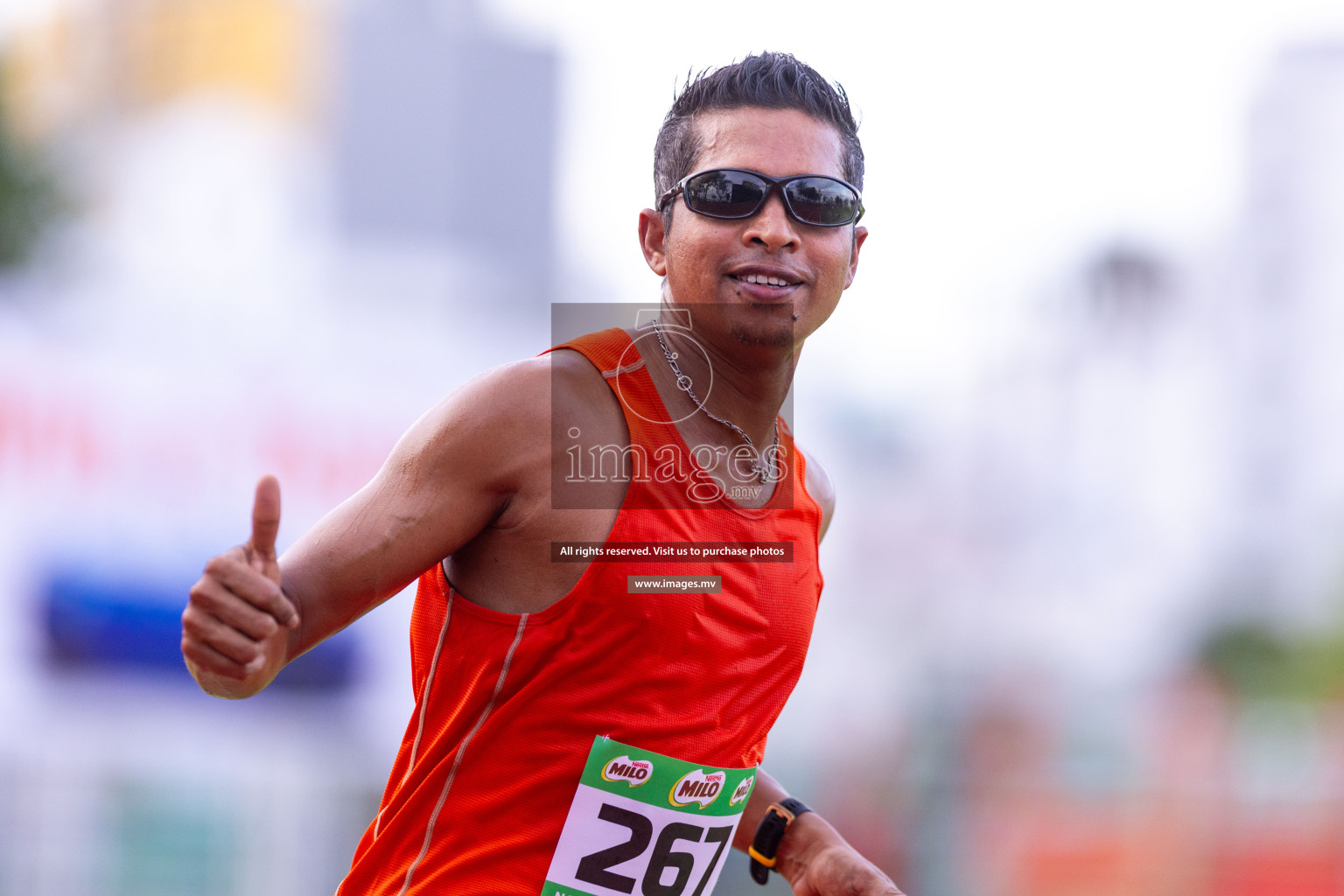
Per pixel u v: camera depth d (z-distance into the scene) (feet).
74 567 100.37
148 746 97.60
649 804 23.22
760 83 24.27
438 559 21.93
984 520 236.84
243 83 340.59
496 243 371.56
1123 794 105.40
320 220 347.15
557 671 22.27
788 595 24.40
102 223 200.03
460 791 22.93
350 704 104.42
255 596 18.24
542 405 22.16
